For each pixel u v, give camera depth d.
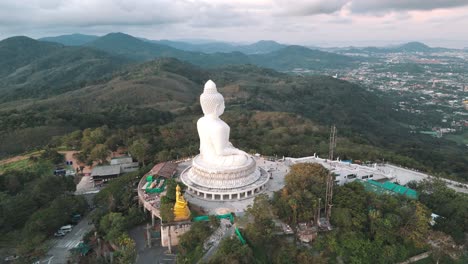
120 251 64.50
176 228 69.25
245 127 163.62
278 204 71.69
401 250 65.88
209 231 67.50
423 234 67.31
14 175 98.38
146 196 80.81
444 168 129.88
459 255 66.75
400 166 112.06
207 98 78.62
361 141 158.25
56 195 88.62
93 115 174.50
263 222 64.88
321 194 73.44
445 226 70.75
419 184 90.50
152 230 75.56
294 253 61.47
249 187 81.38
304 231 66.94
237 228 67.25
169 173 91.94
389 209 72.12
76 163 117.50
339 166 104.50
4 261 66.88
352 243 64.56
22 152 133.00
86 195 98.12
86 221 84.00
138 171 97.69
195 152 112.56
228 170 80.06
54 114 166.12
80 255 69.12
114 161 115.88
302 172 80.56
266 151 116.56
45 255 69.94
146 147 113.50
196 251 63.81
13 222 78.12
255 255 62.81
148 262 65.75
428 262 66.94
